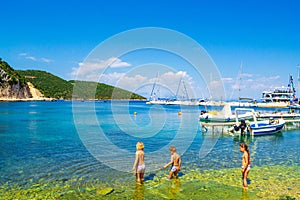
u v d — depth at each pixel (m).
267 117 45.00
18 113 57.81
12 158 15.77
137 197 9.75
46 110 68.31
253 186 10.95
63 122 38.69
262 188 10.72
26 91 141.50
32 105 96.06
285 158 16.47
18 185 11.02
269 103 109.31
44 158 15.80
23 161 15.01
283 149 19.91
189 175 12.44
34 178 11.91
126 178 11.92
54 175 12.37
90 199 9.57
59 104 106.44
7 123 37.59
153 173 12.70
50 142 21.73
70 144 20.75
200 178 11.97
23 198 9.64
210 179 11.82
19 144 20.67
